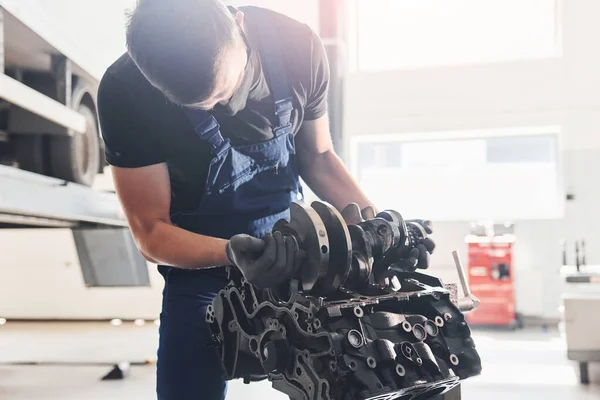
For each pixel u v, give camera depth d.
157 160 1.00
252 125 1.01
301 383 0.67
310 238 0.68
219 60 0.75
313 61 1.09
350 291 0.75
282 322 0.71
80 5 2.13
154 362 3.00
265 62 1.00
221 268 1.08
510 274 4.25
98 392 2.50
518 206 4.63
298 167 1.21
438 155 4.75
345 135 4.71
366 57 4.84
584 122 4.33
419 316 0.76
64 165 2.23
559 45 4.43
